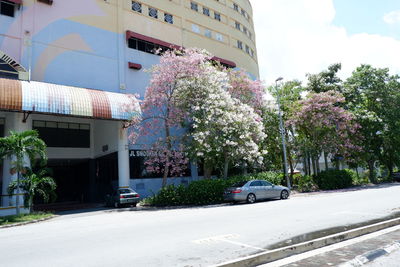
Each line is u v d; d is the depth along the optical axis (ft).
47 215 53.72
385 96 110.32
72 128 89.30
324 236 23.68
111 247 22.98
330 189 91.81
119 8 85.66
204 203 64.85
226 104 73.97
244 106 76.74
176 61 73.26
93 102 67.67
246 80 89.71
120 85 81.61
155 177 84.84
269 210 42.80
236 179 71.31
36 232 33.91
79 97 65.92
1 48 64.95
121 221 40.37
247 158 75.36
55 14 73.61
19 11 68.59
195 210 51.39
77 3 77.87
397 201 47.34
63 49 73.67
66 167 96.58
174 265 17.71
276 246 21.36
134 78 85.46
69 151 87.45
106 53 81.05
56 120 86.69
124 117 71.67
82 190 93.97
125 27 86.28
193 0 107.14
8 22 66.74
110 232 30.40
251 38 136.56
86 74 76.43
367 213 35.91
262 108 94.32
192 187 66.08
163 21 95.71
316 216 34.96
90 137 92.38
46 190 56.03
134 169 80.94
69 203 87.30
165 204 66.28
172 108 73.31
